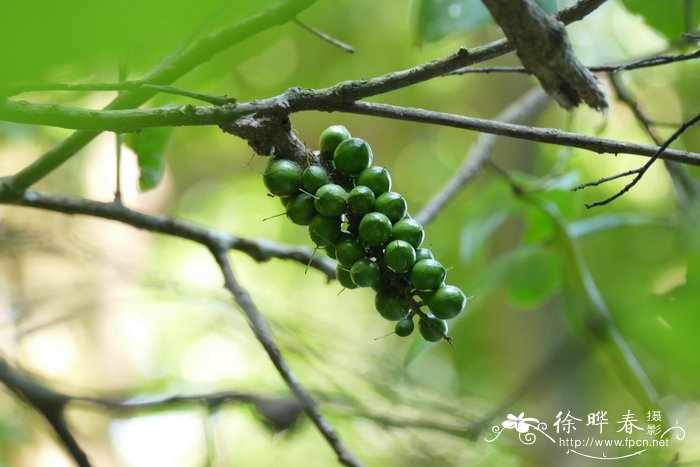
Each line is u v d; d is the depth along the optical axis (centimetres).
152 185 106
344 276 91
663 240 184
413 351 107
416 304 91
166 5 44
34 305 143
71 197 103
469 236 127
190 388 114
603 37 185
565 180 117
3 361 106
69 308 163
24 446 162
